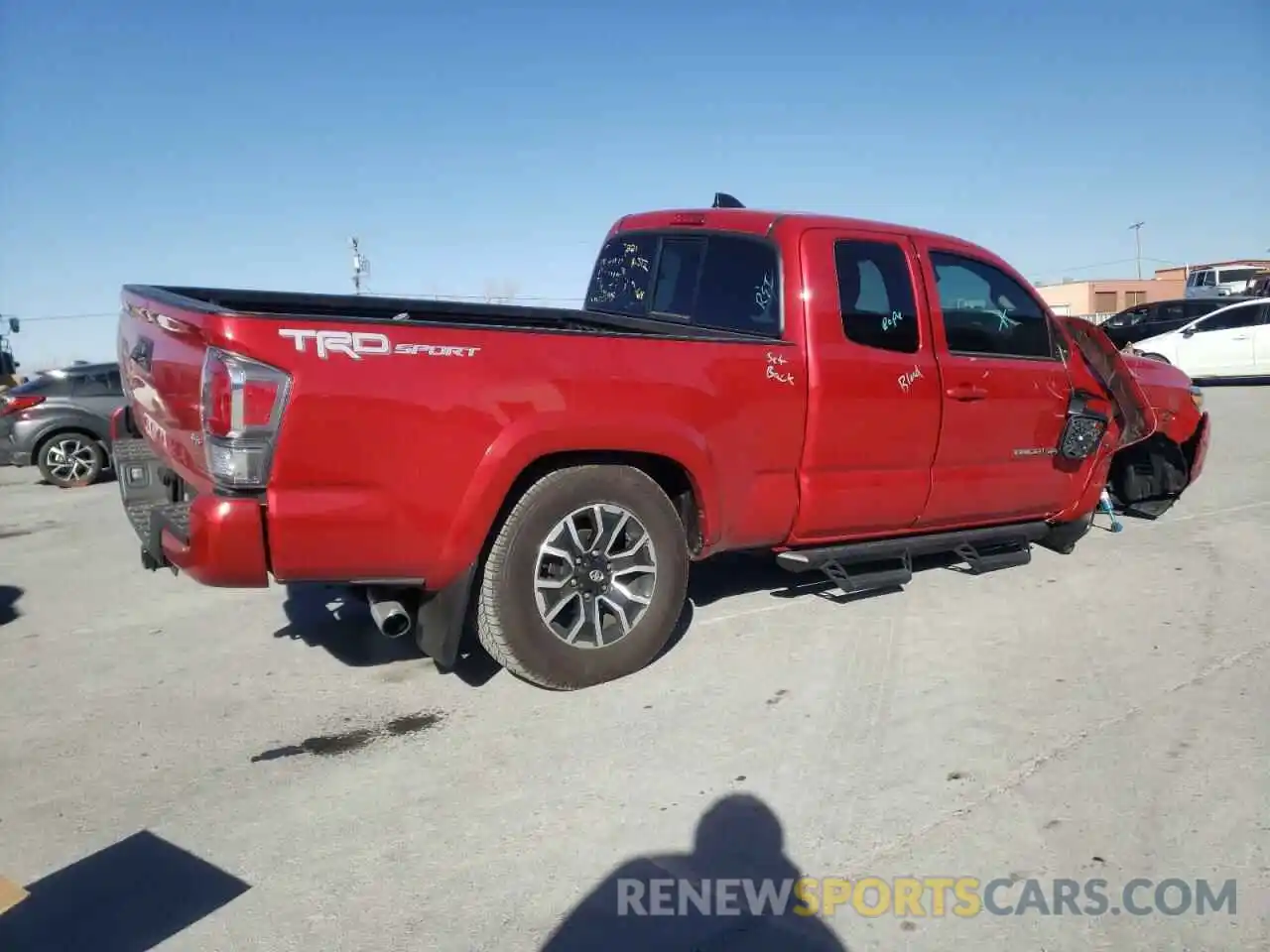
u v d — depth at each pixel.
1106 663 4.55
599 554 4.17
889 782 3.43
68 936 2.66
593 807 3.29
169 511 3.96
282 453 3.44
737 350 4.42
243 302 5.20
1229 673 4.41
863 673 4.44
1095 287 54.19
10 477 13.42
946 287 5.26
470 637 5.02
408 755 3.71
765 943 2.61
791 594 5.66
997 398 5.39
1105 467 6.33
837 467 4.82
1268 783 3.40
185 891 2.87
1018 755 3.63
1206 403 17.28
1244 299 22.53
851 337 4.80
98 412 12.19
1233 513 7.99
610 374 4.04
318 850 3.07
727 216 5.14
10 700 4.36
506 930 2.67
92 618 5.64
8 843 3.14
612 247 6.01
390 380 3.57
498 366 3.78
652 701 4.14
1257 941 2.61
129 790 3.48
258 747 3.82
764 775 3.49
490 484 3.77
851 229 4.94
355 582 3.70
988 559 5.52
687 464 4.28
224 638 5.17
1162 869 2.91
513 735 3.84
